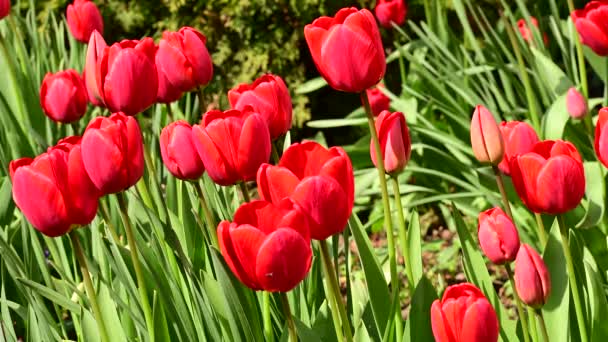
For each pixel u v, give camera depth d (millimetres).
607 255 2217
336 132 4145
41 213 1645
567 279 1774
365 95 1688
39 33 3057
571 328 1817
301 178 1615
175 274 1886
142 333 1872
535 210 1698
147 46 1890
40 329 1900
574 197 1674
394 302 1722
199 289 1847
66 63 2879
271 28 3953
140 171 1684
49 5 4125
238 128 1677
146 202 1933
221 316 1777
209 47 4074
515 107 2820
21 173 1632
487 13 3752
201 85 1900
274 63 3943
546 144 1709
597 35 2225
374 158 1727
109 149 1646
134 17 4125
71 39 2898
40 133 2670
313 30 1675
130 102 1820
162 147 1773
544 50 2885
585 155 2582
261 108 1781
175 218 1940
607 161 1757
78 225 1668
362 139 3156
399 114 1701
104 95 1827
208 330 1830
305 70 4141
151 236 1857
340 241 2646
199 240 1927
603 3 2242
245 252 1547
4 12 2396
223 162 1683
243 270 1562
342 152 1599
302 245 1545
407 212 3125
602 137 1749
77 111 2107
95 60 1879
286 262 1544
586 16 2227
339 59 1663
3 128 2682
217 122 1673
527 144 1830
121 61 1804
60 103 2092
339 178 1582
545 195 1673
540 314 1641
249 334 1694
